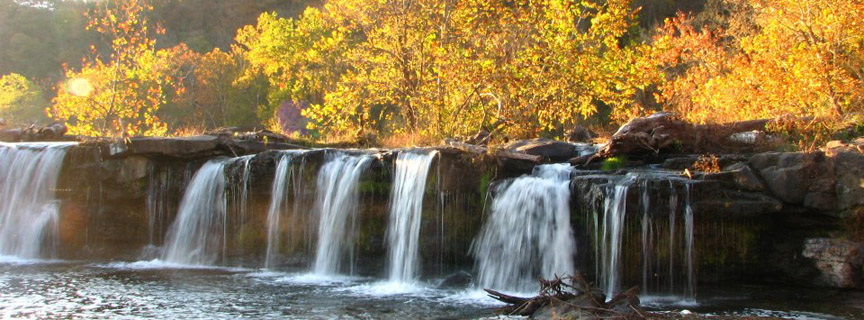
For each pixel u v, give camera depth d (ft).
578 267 41.11
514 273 43.04
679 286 39.40
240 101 189.78
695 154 47.47
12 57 252.62
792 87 61.36
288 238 51.13
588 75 74.69
